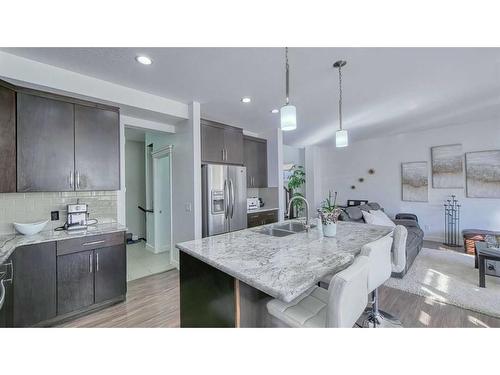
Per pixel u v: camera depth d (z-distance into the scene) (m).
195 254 1.54
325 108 3.53
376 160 5.80
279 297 0.98
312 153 6.62
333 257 1.43
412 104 3.42
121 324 2.08
